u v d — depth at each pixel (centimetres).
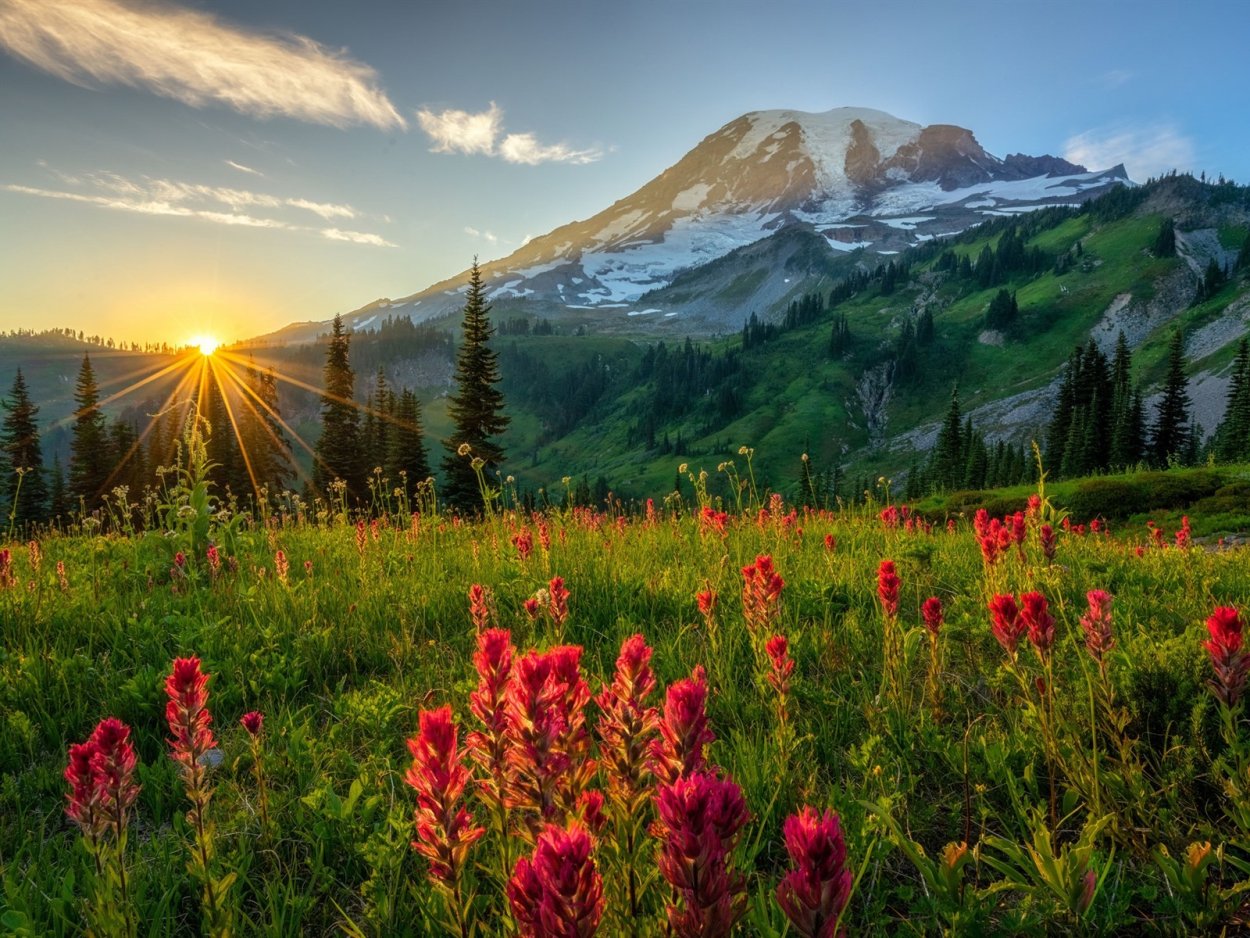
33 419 5881
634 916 157
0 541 1006
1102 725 326
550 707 143
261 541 956
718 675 400
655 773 151
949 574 691
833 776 321
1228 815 239
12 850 285
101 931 199
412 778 147
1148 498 4347
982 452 12225
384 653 500
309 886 252
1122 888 228
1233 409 10212
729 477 973
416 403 6450
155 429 6150
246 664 471
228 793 318
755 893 223
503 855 161
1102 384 12450
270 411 7444
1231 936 212
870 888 240
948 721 365
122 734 197
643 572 668
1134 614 509
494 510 961
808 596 574
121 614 565
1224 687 241
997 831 276
